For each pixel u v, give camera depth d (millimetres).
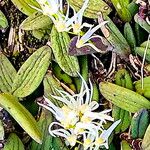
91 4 160
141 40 164
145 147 153
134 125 156
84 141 153
